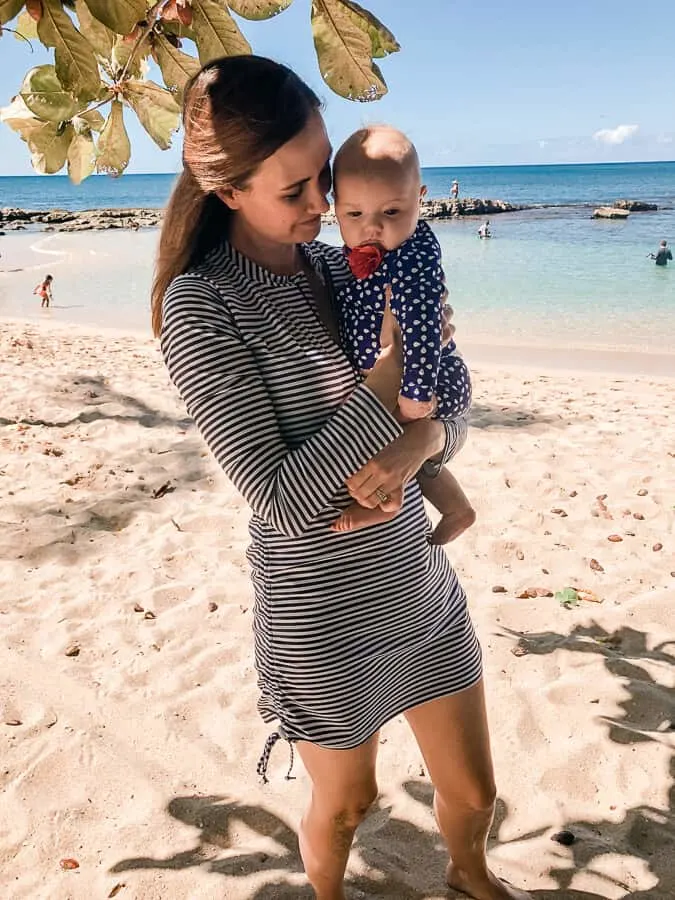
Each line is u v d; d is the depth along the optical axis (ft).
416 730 7.09
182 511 19.01
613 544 17.15
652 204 173.37
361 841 9.32
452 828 7.75
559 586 15.34
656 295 61.77
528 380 36.35
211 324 5.66
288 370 5.90
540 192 278.46
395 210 6.17
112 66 7.52
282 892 8.63
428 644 6.61
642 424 26.84
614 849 9.15
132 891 8.63
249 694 12.25
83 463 22.22
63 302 70.74
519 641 13.43
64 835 9.46
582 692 12.01
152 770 10.57
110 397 29.58
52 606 14.87
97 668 12.94
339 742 6.25
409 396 6.12
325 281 6.76
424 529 6.64
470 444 24.18
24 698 12.02
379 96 7.25
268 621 6.26
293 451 5.69
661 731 11.14
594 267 77.30
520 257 86.94
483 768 7.14
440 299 6.25
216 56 7.06
